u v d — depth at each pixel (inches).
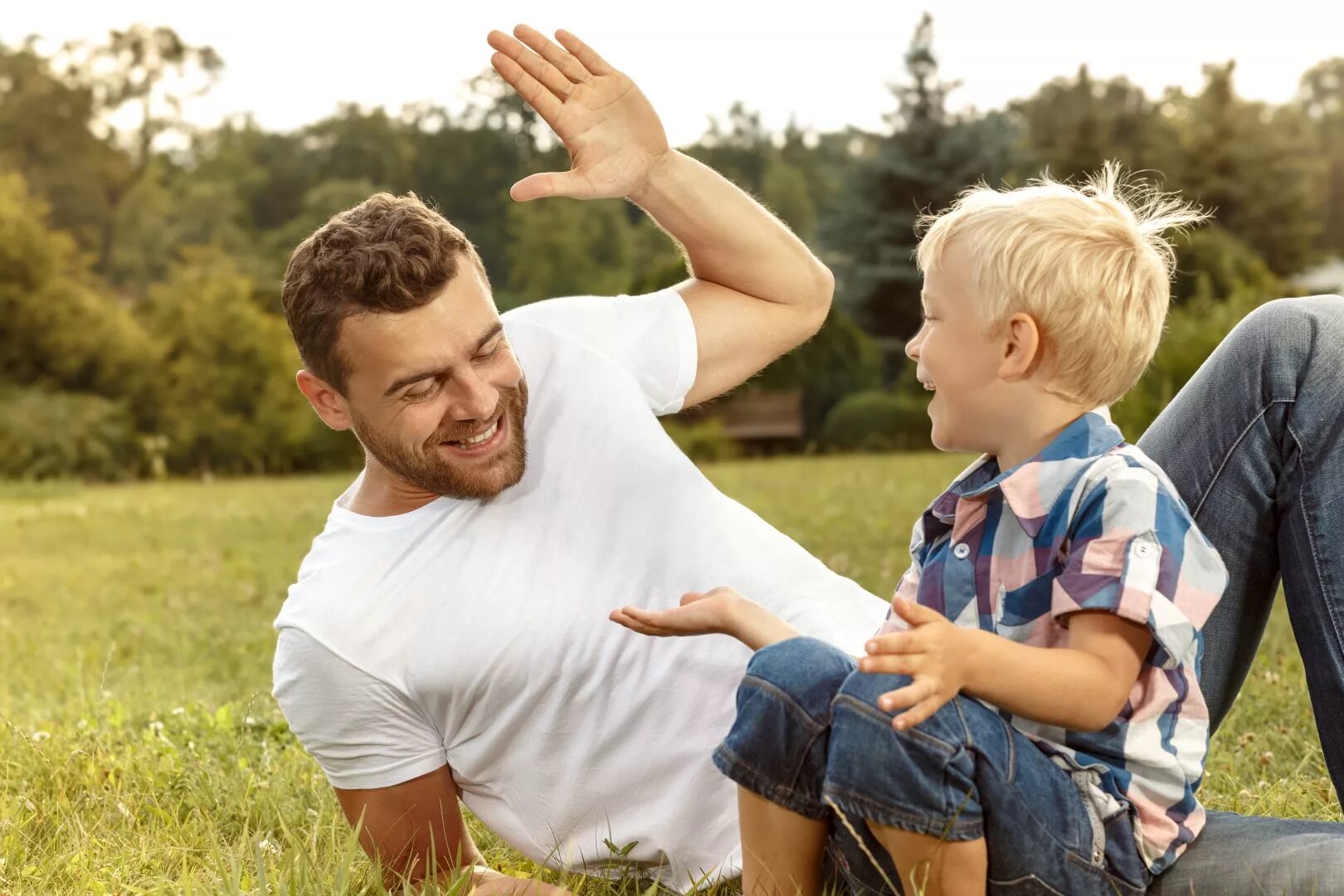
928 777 66.6
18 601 323.0
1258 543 86.2
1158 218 79.9
